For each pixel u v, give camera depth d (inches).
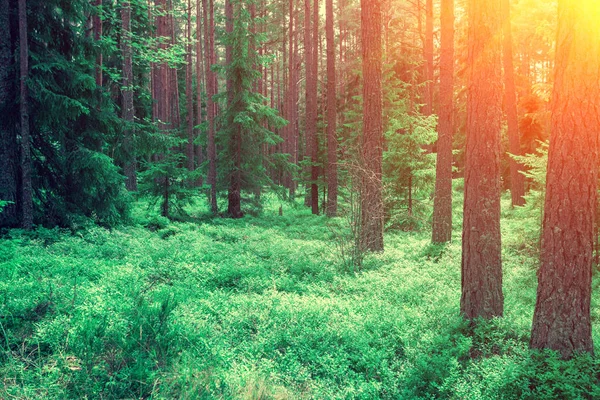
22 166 477.4
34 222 507.5
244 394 180.7
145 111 1029.2
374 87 491.8
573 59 201.3
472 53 272.7
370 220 455.8
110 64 846.5
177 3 1315.2
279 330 252.7
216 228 677.3
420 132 690.8
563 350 208.1
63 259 376.5
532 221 441.4
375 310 290.2
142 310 243.1
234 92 837.8
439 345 235.8
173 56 754.2
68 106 493.4
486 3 265.6
